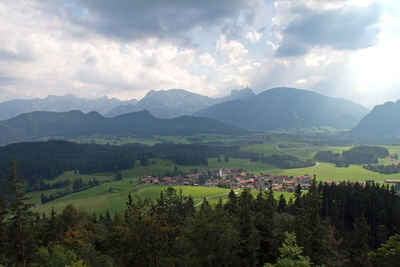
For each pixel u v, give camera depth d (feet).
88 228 281.13
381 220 322.34
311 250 166.50
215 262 153.89
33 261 160.86
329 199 374.43
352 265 196.03
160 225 174.09
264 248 180.65
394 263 155.63
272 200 253.24
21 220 160.56
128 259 164.66
